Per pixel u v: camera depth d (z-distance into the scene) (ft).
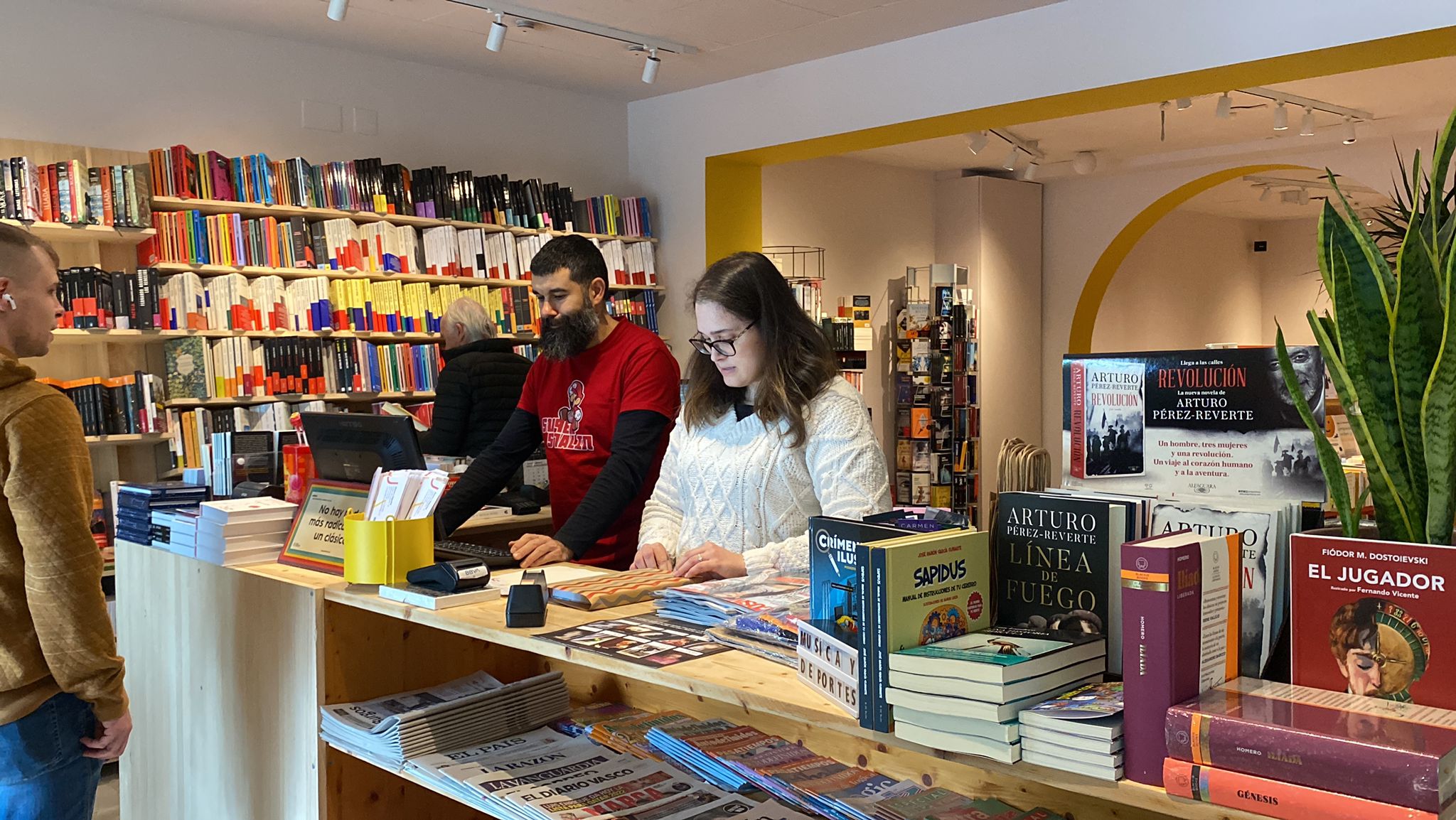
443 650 8.16
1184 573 3.52
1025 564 4.45
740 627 5.37
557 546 8.29
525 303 21.02
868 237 29.78
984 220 30.81
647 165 23.98
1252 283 43.27
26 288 7.00
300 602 7.50
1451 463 3.51
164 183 16.47
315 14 17.42
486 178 20.71
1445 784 2.98
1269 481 4.36
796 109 20.97
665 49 19.45
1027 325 32.40
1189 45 15.96
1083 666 4.08
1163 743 3.48
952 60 18.60
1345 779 3.08
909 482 30.04
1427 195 3.99
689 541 8.01
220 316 16.90
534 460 15.43
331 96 19.39
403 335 19.11
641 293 23.00
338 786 7.53
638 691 8.10
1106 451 4.84
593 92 23.21
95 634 6.66
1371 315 3.79
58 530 6.50
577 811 5.96
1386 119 25.45
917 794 5.94
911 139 20.67
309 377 17.79
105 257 16.37
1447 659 3.44
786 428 7.32
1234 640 3.86
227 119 18.07
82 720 6.98
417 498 7.23
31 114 15.94
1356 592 3.64
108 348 16.53
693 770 6.66
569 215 22.09
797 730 6.96
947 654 3.92
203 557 8.36
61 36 16.22
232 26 17.97
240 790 8.24
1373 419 3.75
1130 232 31.76
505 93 21.97
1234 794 3.29
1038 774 3.72
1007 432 31.76
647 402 9.50
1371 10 14.33
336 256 18.37
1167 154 28.96
